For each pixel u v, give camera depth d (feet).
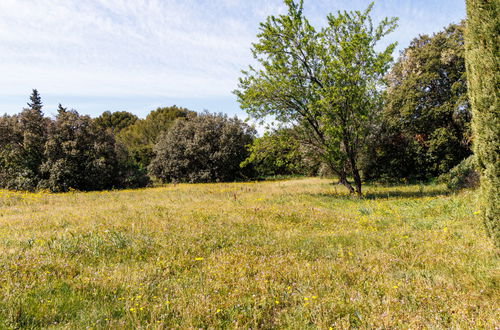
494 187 18.71
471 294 12.63
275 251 21.16
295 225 30.78
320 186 82.99
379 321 11.07
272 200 49.70
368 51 55.57
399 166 83.30
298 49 59.11
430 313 11.46
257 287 14.71
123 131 226.99
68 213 36.37
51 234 24.47
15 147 96.43
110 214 33.99
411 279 14.89
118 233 24.40
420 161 80.18
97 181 98.84
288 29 57.00
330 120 55.62
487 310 11.17
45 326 11.02
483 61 18.26
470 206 32.55
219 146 134.82
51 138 95.25
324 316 11.65
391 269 16.83
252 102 60.49
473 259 17.13
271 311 12.67
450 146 77.00
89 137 101.91
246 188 77.20
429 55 81.82
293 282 15.56
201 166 138.82
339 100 54.39
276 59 60.03
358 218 34.99
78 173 96.27
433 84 83.35
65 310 12.32
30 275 15.57
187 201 49.24
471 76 19.81
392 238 23.99
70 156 95.30
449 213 32.55
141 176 113.19
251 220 31.96
